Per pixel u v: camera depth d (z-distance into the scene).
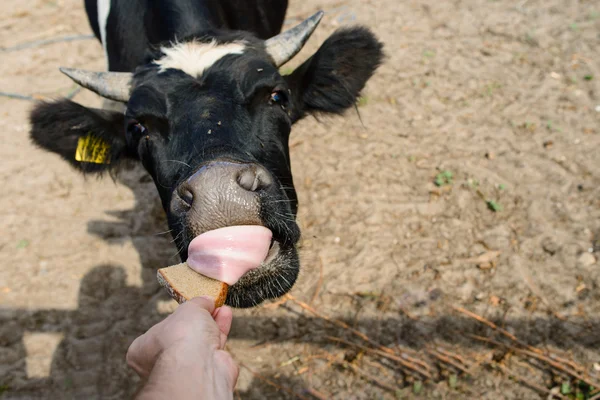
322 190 1.62
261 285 0.91
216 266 0.77
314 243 1.49
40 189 1.73
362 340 1.32
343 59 1.19
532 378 1.23
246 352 1.33
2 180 1.76
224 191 0.82
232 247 0.79
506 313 1.33
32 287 1.49
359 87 1.25
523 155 1.67
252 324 1.37
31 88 2.11
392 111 1.84
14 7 2.59
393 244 1.48
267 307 1.39
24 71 2.20
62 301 1.46
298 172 1.67
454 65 2.00
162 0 1.31
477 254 1.44
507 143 1.71
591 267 1.39
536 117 1.78
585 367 1.24
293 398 1.26
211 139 0.94
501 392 1.22
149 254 1.54
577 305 1.33
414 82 1.94
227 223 0.83
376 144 1.73
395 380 1.26
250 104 1.02
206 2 1.33
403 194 1.59
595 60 1.97
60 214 1.66
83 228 1.61
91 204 1.68
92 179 1.73
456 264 1.43
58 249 1.57
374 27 2.21
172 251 1.54
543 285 1.37
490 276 1.40
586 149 1.66
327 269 1.44
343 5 2.36
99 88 1.17
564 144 1.69
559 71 1.94
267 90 1.04
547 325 1.31
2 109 2.03
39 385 1.33
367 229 1.51
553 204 1.53
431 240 1.48
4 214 1.66
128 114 1.07
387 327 1.34
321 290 1.41
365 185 1.62
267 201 0.87
